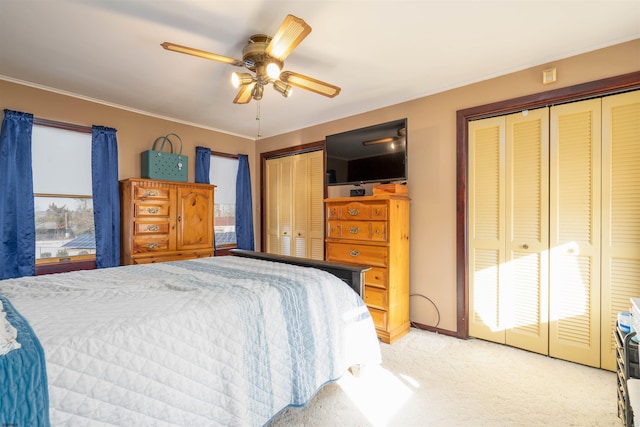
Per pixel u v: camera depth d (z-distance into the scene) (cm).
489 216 283
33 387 90
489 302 282
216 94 319
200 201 379
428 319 313
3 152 275
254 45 208
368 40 222
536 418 175
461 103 295
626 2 181
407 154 302
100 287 168
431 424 170
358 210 307
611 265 228
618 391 170
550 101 250
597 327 232
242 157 478
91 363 101
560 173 248
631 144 221
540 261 257
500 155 277
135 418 106
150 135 379
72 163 322
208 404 124
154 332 118
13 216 279
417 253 321
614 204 227
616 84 222
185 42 224
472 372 227
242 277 192
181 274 203
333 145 354
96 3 181
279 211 473
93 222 338
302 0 179
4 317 117
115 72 270
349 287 207
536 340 258
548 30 210
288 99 334
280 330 156
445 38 219
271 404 145
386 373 225
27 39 219
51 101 305
